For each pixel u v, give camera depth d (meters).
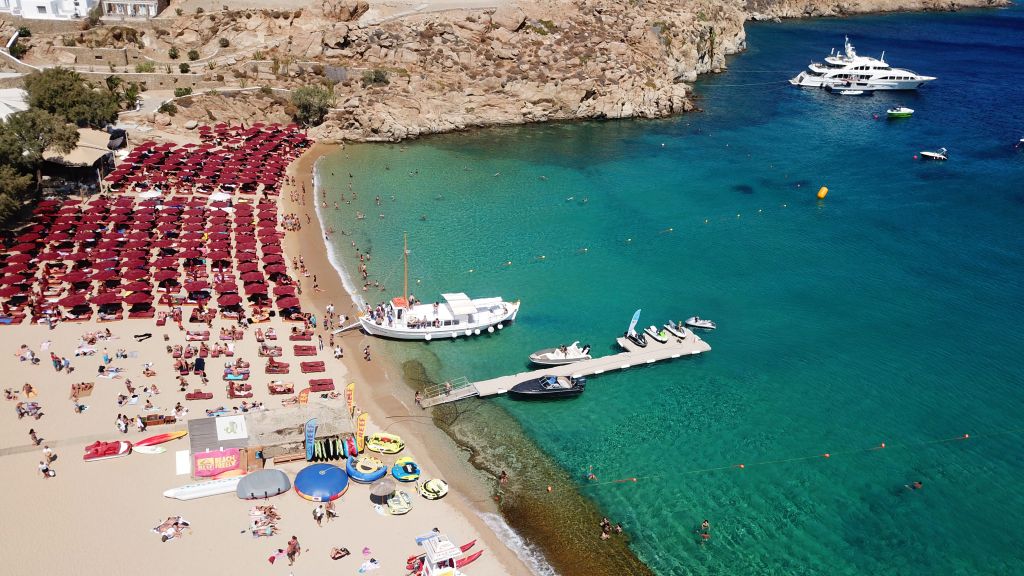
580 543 46.44
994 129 136.00
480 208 96.12
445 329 66.94
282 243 81.50
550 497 50.06
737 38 192.12
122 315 63.75
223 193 86.88
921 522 49.34
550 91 130.62
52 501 44.22
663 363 65.81
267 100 116.00
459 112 125.31
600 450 54.84
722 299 76.88
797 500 50.81
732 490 51.50
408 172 106.44
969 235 93.00
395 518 46.16
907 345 69.38
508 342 68.06
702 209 99.19
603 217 95.44
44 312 62.88
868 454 55.44
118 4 128.62
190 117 108.69
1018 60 195.38
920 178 111.88
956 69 183.62
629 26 151.38
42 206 77.56
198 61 122.06
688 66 160.62
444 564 41.06
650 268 82.75
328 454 50.25
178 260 73.00
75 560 40.62
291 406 54.41
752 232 92.81
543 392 59.62
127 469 47.19
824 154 121.50
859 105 150.88
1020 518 50.03
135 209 82.12
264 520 44.34
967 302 77.31
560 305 74.56
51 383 54.50
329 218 89.62
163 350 59.56
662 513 49.28
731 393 61.91
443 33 131.50
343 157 110.31
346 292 73.25
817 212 99.25
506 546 45.50
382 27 129.38
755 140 127.75
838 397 61.78
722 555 46.16
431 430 55.47
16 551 40.81
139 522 43.41
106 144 91.19
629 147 122.00
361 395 58.09
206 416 52.28
